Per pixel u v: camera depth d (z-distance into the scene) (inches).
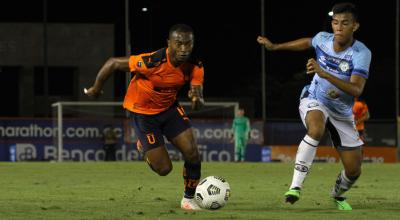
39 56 2947.8
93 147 2418.8
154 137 685.9
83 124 2410.2
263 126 2541.8
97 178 1254.9
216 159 2475.4
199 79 666.8
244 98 2938.0
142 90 675.4
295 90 3107.8
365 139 2593.5
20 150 2353.6
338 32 657.0
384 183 1161.4
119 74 2859.3
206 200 672.4
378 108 3137.3
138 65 663.8
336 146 706.2
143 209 701.3
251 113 2935.5
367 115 1617.9
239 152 2274.9
